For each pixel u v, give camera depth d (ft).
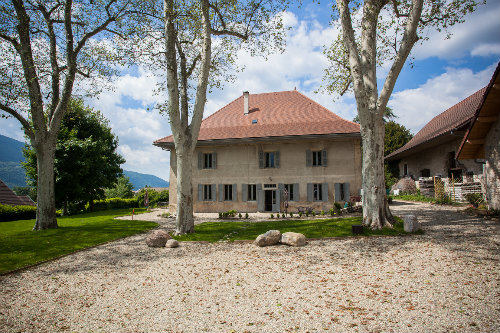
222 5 40.37
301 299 16.81
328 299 16.63
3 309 17.08
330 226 39.65
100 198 101.91
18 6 42.52
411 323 13.48
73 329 14.39
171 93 38.29
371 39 36.65
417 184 84.12
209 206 76.28
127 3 42.91
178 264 25.71
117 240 38.01
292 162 72.38
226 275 21.94
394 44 36.14
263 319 14.56
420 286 17.83
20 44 43.47
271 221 52.03
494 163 41.27
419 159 86.99
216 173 76.43
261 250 29.45
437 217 41.88
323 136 67.05
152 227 49.39
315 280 19.89
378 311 14.84
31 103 43.98
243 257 27.04
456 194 59.11
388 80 34.40
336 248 28.60
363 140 36.55
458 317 13.80
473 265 21.03
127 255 29.78
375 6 35.96
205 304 16.76
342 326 13.51
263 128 74.43
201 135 76.54
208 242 34.53
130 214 78.28
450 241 28.07
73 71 46.26
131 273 23.59
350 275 20.54
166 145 77.30
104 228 46.80
